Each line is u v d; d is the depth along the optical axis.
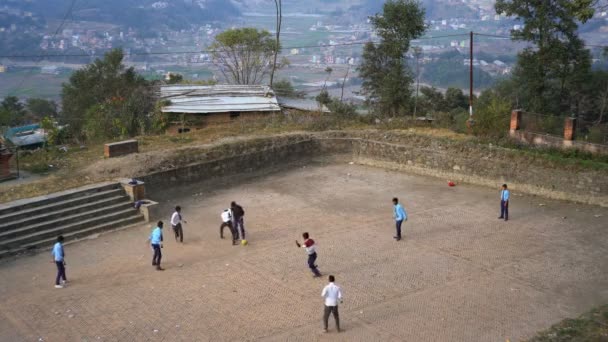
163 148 28.62
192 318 15.24
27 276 17.86
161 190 25.14
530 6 34.41
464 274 17.77
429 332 14.39
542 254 19.16
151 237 18.20
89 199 22.27
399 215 20.38
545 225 21.81
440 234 21.08
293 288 16.97
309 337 14.24
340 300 14.46
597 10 21.36
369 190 26.58
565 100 41.53
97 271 18.22
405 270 18.11
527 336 14.09
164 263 18.88
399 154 29.70
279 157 30.02
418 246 20.02
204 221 22.75
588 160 24.69
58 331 14.63
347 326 14.77
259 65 53.00
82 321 15.12
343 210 23.86
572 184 24.38
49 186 22.83
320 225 22.17
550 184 24.98
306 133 31.75
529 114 28.23
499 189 26.52
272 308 15.76
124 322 15.05
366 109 41.69
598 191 23.70
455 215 23.09
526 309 15.50
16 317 15.35
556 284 16.98
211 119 38.12
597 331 13.78
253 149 29.09
